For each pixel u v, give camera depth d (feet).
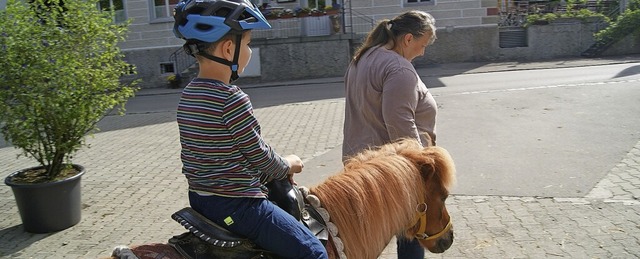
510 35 71.46
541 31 68.85
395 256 14.94
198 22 7.24
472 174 22.39
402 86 10.66
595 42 68.03
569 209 18.10
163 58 70.08
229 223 7.36
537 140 26.99
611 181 20.48
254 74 66.59
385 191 8.80
